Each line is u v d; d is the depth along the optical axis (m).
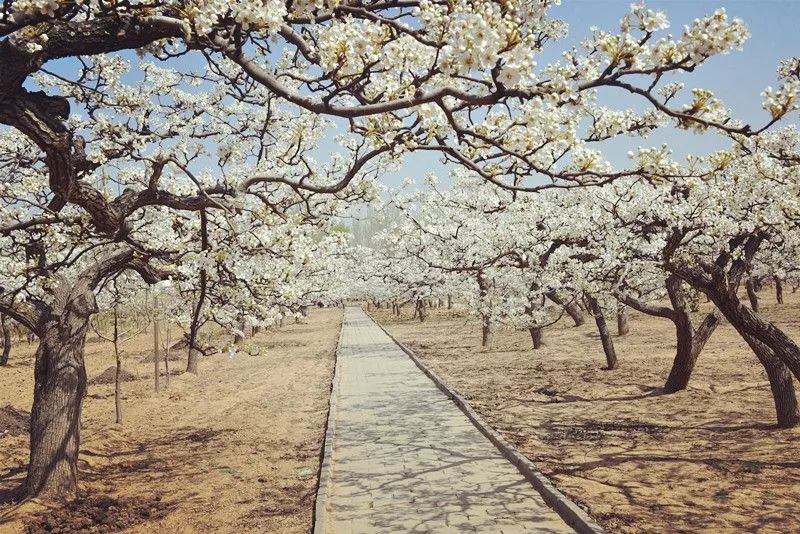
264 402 15.71
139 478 9.11
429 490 7.75
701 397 13.17
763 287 55.25
